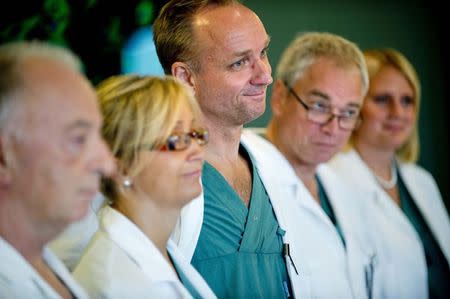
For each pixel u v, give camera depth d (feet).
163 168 7.38
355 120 11.92
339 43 11.83
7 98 5.73
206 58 9.43
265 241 9.86
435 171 21.52
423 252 13.50
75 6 14.93
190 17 9.55
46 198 5.93
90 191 6.12
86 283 7.41
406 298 12.95
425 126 21.40
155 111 7.29
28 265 6.24
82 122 5.95
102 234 7.72
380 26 20.65
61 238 8.58
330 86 11.46
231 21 9.39
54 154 5.85
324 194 12.63
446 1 21.04
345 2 20.15
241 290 9.24
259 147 11.10
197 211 9.25
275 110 12.17
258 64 9.47
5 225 6.12
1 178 5.85
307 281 10.37
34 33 14.43
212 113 9.63
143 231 7.70
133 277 7.43
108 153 6.24
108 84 7.58
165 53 9.89
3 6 14.25
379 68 14.02
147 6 15.61
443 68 21.36
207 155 9.81
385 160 14.17
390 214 13.50
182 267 8.23
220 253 9.35
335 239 11.63
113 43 15.48
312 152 11.73
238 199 9.78
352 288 11.75
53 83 5.86
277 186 10.80
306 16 19.63
